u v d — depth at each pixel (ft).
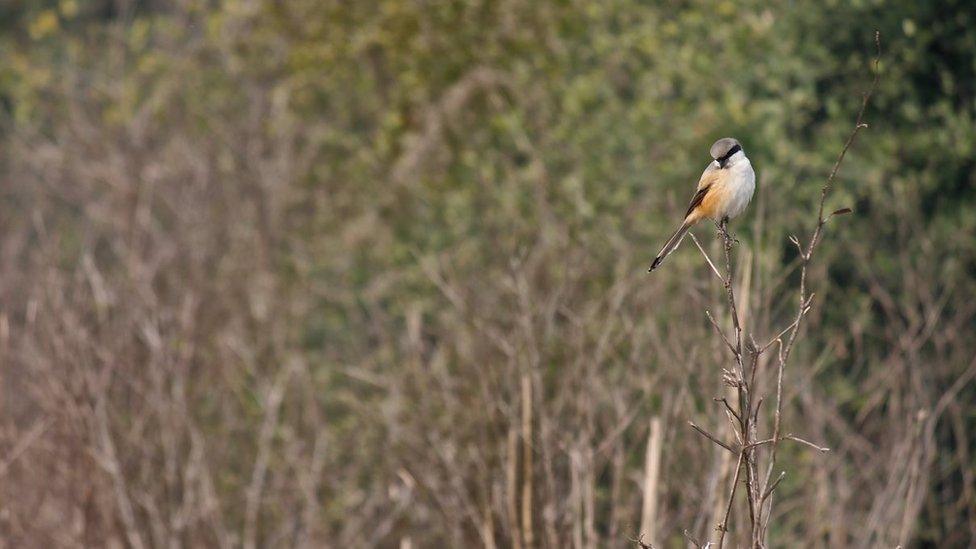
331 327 62.75
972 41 54.39
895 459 38.93
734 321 23.25
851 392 45.03
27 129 78.84
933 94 55.21
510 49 62.49
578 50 61.41
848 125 53.57
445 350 43.83
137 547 41.22
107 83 78.28
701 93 55.77
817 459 41.11
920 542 46.98
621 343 39.42
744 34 54.19
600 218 53.01
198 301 54.44
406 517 48.62
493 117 60.90
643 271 47.21
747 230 48.06
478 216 60.13
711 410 36.55
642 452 40.91
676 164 54.34
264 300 62.03
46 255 49.11
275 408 48.24
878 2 52.90
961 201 54.08
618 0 58.54
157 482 44.19
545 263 45.06
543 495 35.76
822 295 44.80
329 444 51.13
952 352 48.67
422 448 42.47
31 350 44.68
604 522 39.73
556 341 39.37
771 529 43.06
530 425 35.50
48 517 43.55
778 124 52.06
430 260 57.57
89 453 41.11
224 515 49.32
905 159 53.93
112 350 44.19
